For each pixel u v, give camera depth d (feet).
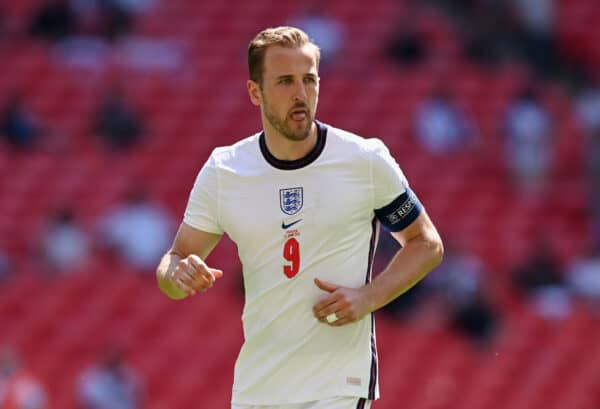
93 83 208.74
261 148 53.93
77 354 164.45
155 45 219.00
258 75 52.75
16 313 167.73
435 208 198.70
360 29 226.17
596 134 214.48
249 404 54.13
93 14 218.18
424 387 163.63
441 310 167.53
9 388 145.07
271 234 53.21
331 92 215.10
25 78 208.03
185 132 203.92
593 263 192.24
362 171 53.21
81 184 189.67
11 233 181.88
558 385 169.58
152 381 161.58
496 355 168.96
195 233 54.95
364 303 51.80
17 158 192.03
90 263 172.35
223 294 170.30
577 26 240.32
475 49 228.43
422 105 213.87
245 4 228.22
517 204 201.05
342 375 53.06
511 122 207.82
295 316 53.06
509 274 185.78
